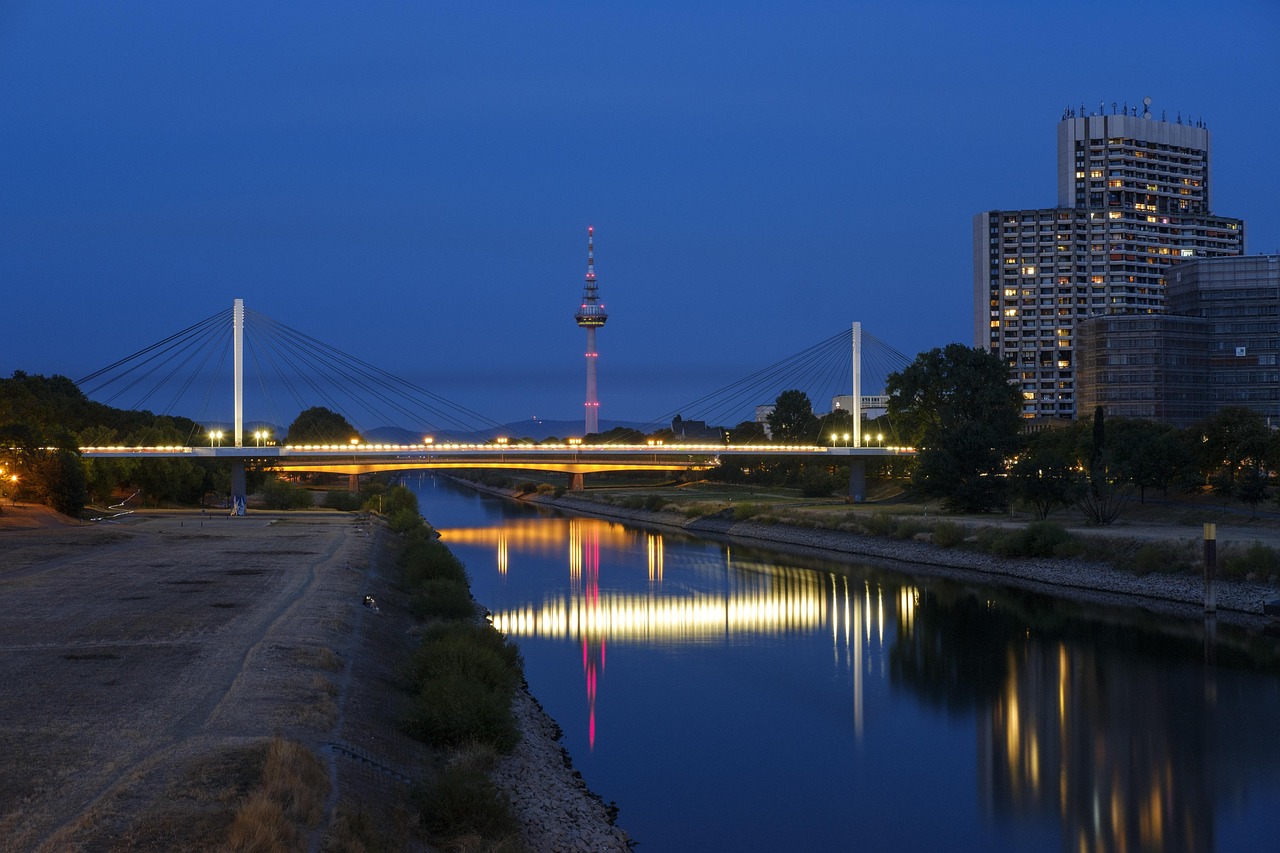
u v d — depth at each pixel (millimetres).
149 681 42438
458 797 32406
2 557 89750
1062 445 154625
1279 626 80250
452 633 58438
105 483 172750
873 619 91625
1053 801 48281
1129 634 82062
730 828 43875
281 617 58688
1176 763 53219
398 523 145000
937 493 154750
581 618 92938
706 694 66125
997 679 69875
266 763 30734
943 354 179125
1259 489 119812
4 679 42594
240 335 199625
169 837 25797
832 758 53750
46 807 27781
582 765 51219
